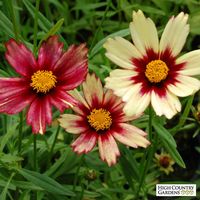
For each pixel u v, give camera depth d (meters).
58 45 0.28
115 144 0.29
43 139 0.36
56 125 0.37
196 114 0.34
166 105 0.27
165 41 0.28
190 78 0.27
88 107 0.30
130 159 0.33
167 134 0.31
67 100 0.27
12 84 0.27
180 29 0.27
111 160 0.28
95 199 0.37
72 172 0.35
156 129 0.31
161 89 0.27
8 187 0.31
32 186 0.31
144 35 0.27
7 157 0.30
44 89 0.27
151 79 0.27
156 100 0.27
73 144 0.29
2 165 0.31
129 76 0.27
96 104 0.30
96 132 0.29
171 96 0.27
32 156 0.35
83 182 0.34
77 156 0.34
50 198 0.34
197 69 0.27
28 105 0.28
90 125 0.29
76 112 0.29
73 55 0.28
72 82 0.27
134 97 0.27
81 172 0.35
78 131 0.29
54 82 0.27
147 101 0.27
